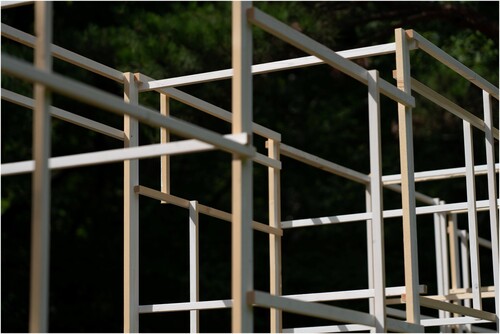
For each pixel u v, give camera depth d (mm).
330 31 13914
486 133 6598
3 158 16000
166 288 17750
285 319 18109
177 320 17703
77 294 17844
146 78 6750
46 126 3518
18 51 14570
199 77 6648
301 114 19641
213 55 14266
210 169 19062
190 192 19000
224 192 19406
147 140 14906
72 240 17750
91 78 15453
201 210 6727
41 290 3410
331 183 19641
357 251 19125
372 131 5188
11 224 17125
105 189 19125
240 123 4117
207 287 17734
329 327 6004
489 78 14664
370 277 8711
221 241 18906
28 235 17141
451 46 14922
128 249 6262
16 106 14891
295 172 19578
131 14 15414
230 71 6566
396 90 5453
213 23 14633
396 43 5789
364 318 4895
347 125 19609
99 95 3523
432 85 16469
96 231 18469
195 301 6590
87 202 19000
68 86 3406
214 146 3859
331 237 19422
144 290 17688
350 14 14117
